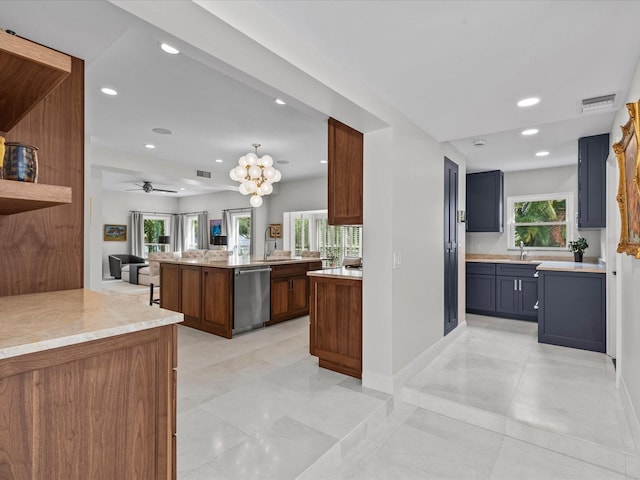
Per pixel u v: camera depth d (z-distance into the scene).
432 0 1.55
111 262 10.24
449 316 3.94
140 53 2.59
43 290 1.76
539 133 3.61
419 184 3.20
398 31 1.79
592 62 2.10
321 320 3.19
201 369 3.17
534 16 1.67
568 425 2.24
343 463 2.06
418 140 3.18
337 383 2.87
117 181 8.52
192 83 3.10
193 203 11.18
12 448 0.91
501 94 2.53
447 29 1.77
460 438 2.31
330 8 1.61
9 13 1.61
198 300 4.52
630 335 2.31
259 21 1.60
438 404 2.62
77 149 1.92
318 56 1.96
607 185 3.51
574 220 5.11
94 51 1.92
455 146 4.08
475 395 2.66
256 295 4.47
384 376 2.73
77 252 1.88
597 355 3.53
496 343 3.93
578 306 3.74
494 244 5.79
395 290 2.77
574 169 5.11
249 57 1.72
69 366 1.00
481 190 5.54
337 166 3.04
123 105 3.61
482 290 5.29
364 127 2.73
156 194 11.03
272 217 8.91
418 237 3.18
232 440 2.06
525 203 5.54
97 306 1.38
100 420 1.06
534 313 4.87
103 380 1.07
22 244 1.71
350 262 5.89
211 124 4.23
